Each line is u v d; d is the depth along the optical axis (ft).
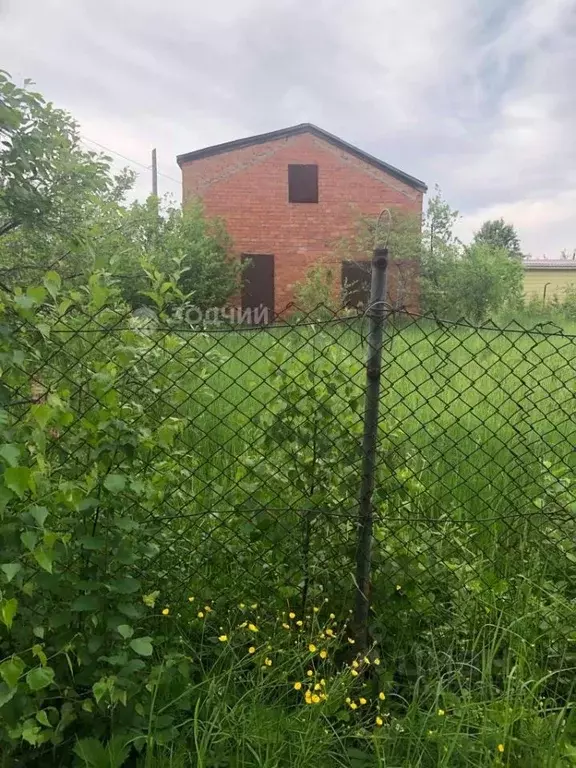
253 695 6.31
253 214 54.85
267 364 10.49
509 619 7.34
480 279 52.54
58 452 6.28
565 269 94.63
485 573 8.06
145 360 7.59
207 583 7.61
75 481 6.07
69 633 5.91
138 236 41.91
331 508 7.27
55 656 5.72
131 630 5.62
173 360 8.27
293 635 7.14
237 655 7.06
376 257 6.63
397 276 52.16
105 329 6.38
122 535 6.09
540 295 82.33
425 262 52.90
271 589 7.55
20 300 5.35
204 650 7.18
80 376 6.77
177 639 6.98
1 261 13.43
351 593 7.47
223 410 12.80
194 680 6.91
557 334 7.18
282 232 55.11
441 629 7.41
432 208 54.49
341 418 7.39
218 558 7.73
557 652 7.22
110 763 5.51
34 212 13.65
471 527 9.07
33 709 5.29
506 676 6.72
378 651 7.22
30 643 5.84
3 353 5.43
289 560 7.47
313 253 55.42
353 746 6.32
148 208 43.70
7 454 4.46
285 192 54.80
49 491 5.48
